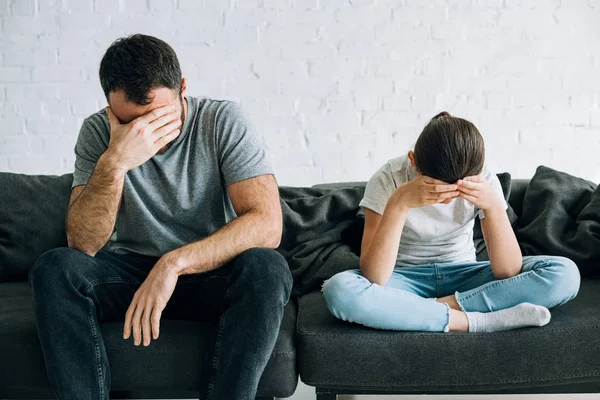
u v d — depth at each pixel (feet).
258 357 5.30
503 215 6.26
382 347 5.74
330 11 10.30
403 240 6.83
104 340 5.68
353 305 5.86
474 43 10.25
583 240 7.21
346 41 10.32
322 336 5.78
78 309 5.42
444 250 6.78
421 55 10.30
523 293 6.04
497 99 10.30
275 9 10.30
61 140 10.52
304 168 10.51
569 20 10.16
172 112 5.86
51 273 5.39
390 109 10.39
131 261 6.16
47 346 5.32
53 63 10.41
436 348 5.73
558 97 10.25
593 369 5.79
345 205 7.73
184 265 5.52
